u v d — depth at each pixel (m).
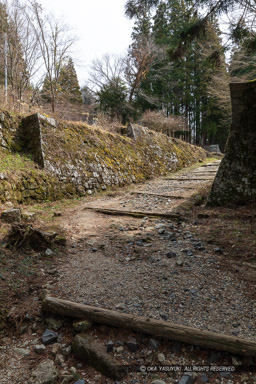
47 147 6.89
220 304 2.50
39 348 2.01
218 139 28.98
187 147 15.73
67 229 4.66
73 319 2.33
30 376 1.77
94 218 5.48
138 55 20.86
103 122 12.22
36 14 10.16
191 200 6.39
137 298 2.60
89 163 8.09
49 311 2.38
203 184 8.18
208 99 25.62
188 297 2.62
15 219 4.23
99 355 1.90
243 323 2.22
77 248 3.94
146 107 24.06
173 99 26.00
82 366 1.91
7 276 2.78
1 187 4.98
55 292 2.69
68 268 3.25
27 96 10.55
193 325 2.20
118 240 4.27
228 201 5.52
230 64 11.91
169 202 6.61
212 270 3.15
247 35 6.47
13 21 9.93
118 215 5.74
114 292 2.71
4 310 2.33
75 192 7.14
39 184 6.07
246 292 2.68
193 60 26.47
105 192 8.05
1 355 1.96
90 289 2.76
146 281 2.94
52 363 1.87
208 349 1.99
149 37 21.45
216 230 4.39
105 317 2.22
